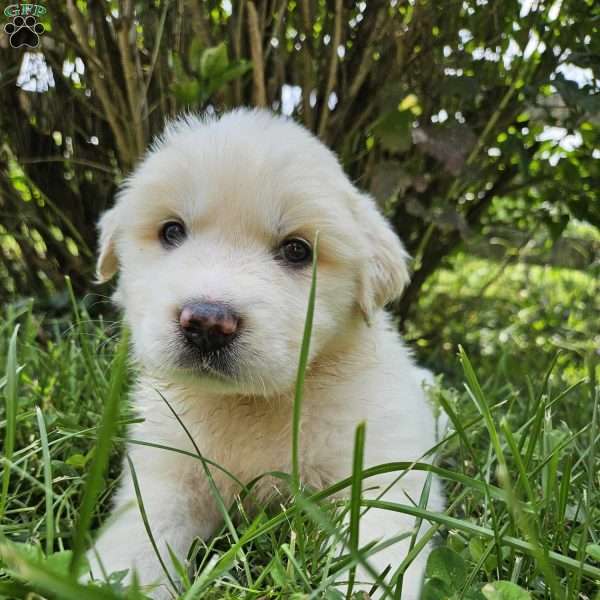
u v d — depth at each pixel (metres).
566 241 0.71
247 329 0.27
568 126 0.56
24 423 0.36
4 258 0.66
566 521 0.28
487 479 0.28
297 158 0.30
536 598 0.23
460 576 0.22
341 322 0.31
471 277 0.95
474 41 0.57
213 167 0.29
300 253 0.30
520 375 0.59
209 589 0.22
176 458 0.31
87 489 0.17
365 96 0.57
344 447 0.30
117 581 0.21
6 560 0.19
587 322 0.79
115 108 0.56
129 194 0.33
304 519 0.26
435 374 0.61
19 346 0.46
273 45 0.54
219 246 0.29
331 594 0.21
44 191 0.63
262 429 0.30
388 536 0.26
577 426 0.42
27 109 0.61
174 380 0.28
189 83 0.45
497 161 0.63
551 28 0.56
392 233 0.34
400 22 0.54
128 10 0.49
